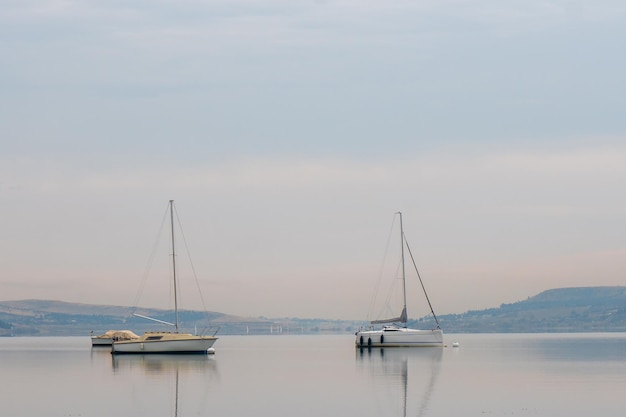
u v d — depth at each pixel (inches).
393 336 5733.3
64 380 3521.2
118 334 7549.2
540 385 3157.0
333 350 7032.5
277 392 2950.3
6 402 2733.8
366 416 2358.5
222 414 2422.5
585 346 7554.1
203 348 5128.0
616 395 2810.0
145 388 3122.5
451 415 2364.7
